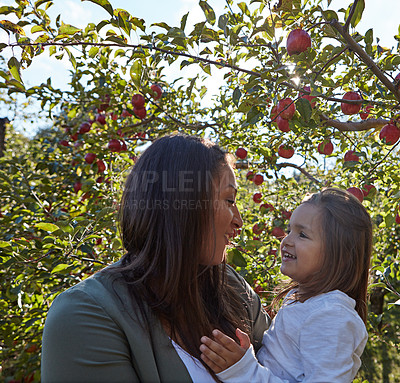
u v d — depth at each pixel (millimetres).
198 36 1499
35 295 2379
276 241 2703
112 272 901
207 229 907
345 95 1631
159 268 896
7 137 5117
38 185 3133
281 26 1566
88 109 3500
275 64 1455
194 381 837
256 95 1534
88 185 2723
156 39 1582
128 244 962
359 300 1305
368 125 1729
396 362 4613
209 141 1000
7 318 2369
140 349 802
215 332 889
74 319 778
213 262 958
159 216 889
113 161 2959
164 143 942
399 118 1651
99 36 1735
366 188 1857
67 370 746
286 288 1514
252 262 2348
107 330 787
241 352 902
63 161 3430
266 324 1276
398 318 4953
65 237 1766
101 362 756
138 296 860
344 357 1025
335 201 1270
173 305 879
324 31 1416
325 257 1218
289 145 2166
